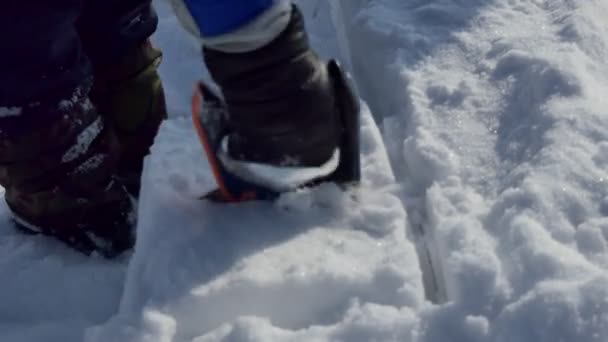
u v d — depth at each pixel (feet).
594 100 4.35
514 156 4.20
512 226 3.67
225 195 4.12
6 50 3.66
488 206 3.97
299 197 4.11
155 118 4.84
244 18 3.54
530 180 3.91
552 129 4.18
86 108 4.11
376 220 4.03
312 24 6.21
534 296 3.27
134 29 4.58
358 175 4.18
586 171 3.91
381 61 5.28
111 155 4.32
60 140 4.04
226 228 3.98
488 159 4.26
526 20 5.22
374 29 5.43
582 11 5.08
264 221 4.03
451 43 5.16
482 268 3.46
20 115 3.87
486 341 3.26
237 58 3.66
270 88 3.72
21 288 4.18
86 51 4.53
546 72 4.48
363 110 4.76
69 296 4.15
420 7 5.57
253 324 3.48
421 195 4.32
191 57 6.09
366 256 3.81
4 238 4.52
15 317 4.11
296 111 3.80
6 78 3.74
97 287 4.17
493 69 4.82
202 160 4.59
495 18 5.29
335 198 4.14
